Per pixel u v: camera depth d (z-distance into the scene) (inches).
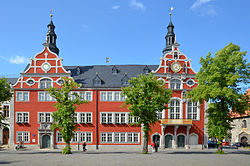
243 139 2527.1
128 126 1902.1
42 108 1916.8
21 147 1809.8
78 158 1143.0
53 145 1875.0
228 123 1430.9
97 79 1959.9
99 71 2085.4
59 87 1919.3
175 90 1915.6
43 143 1894.7
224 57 1395.2
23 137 1895.9
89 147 1886.1
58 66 1943.9
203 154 1374.3
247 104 1375.5
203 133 1900.8
